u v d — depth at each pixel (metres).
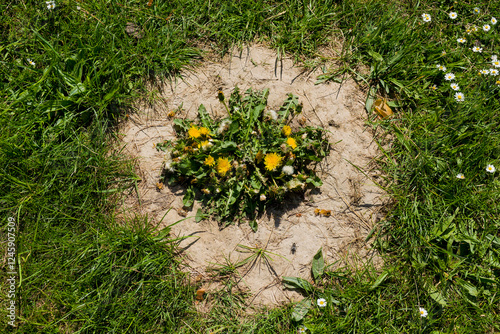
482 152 2.50
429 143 2.63
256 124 2.64
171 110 2.72
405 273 2.38
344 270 2.39
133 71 2.76
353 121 2.69
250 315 2.31
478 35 2.96
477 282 2.38
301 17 2.96
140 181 2.55
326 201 2.50
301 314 2.28
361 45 2.89
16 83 2.65
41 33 2.84
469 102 2.64
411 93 2.74
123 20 2.81
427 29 2.95
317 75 2.83
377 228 2.48
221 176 2.41
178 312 2.32
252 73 2.82
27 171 2.51
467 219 2.47
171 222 2.46
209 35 2.93
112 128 2.68
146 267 2.35
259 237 2.43
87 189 2.50
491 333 2.28
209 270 2.38
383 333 2.25
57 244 2.40
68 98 2.57
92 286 2.32
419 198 2.53
